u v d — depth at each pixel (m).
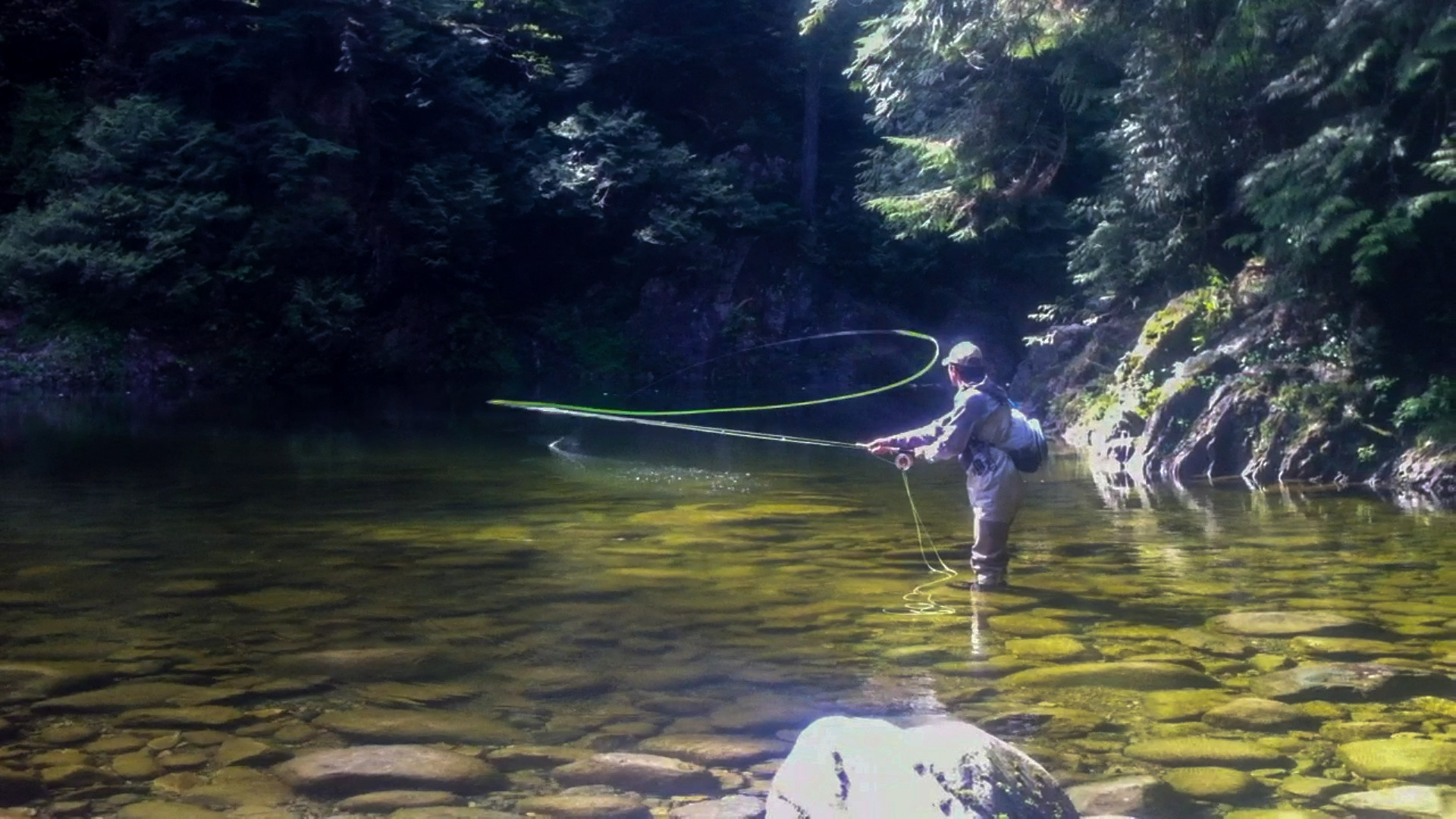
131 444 13.79
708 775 3.78
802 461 12.91
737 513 9.16
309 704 4.49
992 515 6.70
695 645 5.32
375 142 26.11
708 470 12.02
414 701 4.54
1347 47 11.96
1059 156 18.97
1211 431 11.95
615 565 7.13
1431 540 7.88
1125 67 15.79
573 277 30.03
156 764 3.86
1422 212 11.07
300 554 7.40
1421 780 3.69
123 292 23.11
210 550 7.51
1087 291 17.98
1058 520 8.91
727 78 30.72
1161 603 6.09
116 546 7.62
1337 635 5.41
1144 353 14.03
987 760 2.73
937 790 2.65
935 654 5.15
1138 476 11.92
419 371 27.08
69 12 25.45
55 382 22.22
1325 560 7.19
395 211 25.94
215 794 3.62
